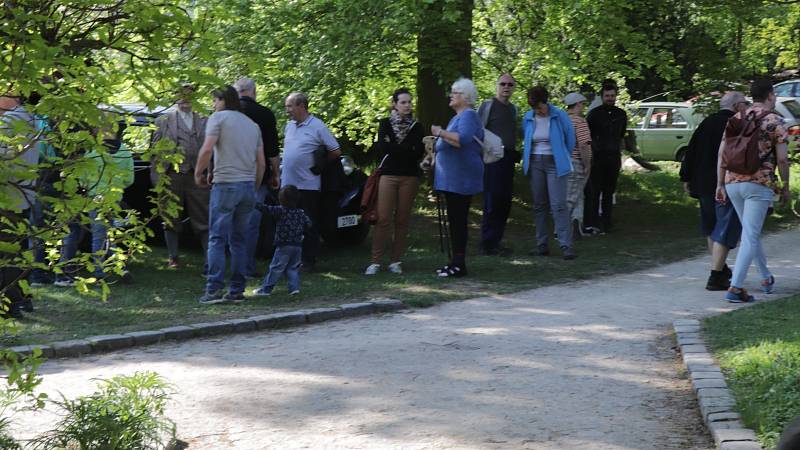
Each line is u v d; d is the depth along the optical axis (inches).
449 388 259.4
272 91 607.5
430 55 625.0
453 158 446.3
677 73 650.2
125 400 204.1
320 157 455.8
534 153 514.0
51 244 180.9
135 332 325.1
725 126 418.3
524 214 690.8
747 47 1044.5
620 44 646.5
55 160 158.9
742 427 211.5
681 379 268.5
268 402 247.9
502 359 293.0
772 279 406.6
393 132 455.8
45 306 371.9
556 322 350.9
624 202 767.1
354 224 525.0
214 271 386.6
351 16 588.4
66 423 199.8
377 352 303.9
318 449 210.7
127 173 174.4
